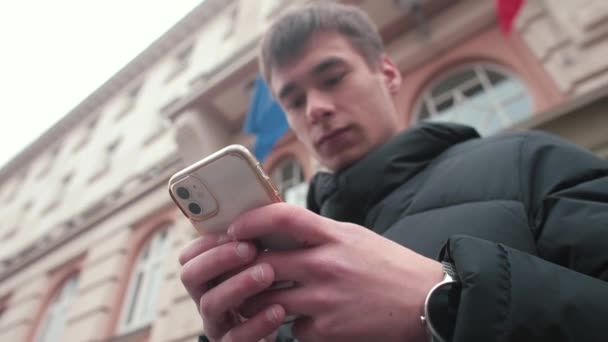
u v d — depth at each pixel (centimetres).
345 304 52
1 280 806
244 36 698
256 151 398
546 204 69
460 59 389
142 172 685
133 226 604
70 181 923
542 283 49
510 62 349
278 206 57
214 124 563
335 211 112
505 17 300
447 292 51
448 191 88
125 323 496
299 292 55
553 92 305
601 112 257
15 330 628
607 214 59
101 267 574
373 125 127
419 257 58
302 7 155
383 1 433
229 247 57
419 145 110
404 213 93
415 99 400
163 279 478
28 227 914
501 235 69
